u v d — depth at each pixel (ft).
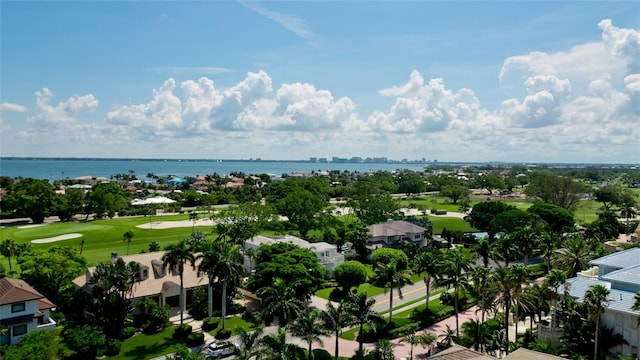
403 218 515.50
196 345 205.05
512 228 415.44
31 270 230.27
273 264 245.04
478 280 208.03
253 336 161.58
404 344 212.64
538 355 143.95
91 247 384.88
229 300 253.03
